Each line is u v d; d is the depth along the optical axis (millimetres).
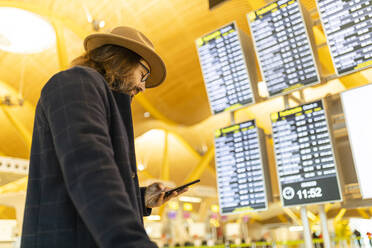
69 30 12211
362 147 2295
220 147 3121
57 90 659
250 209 2801
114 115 765
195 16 11750
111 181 523
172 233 6875
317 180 2455
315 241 3326
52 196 679
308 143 2564
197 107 17656
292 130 2672
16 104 15898
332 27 2551
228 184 2984
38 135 769
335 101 2658
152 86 1264
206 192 7996
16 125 16797
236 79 3082
